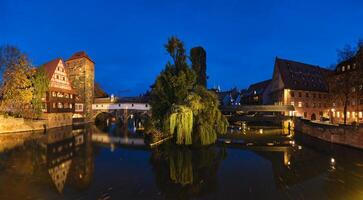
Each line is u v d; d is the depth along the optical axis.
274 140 42.72
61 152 33.03
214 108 36.78
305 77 72.94
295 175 23.17
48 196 17.83
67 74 73.69
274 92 76.81
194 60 51.72
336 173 23.55
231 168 25.59
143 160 28.72
